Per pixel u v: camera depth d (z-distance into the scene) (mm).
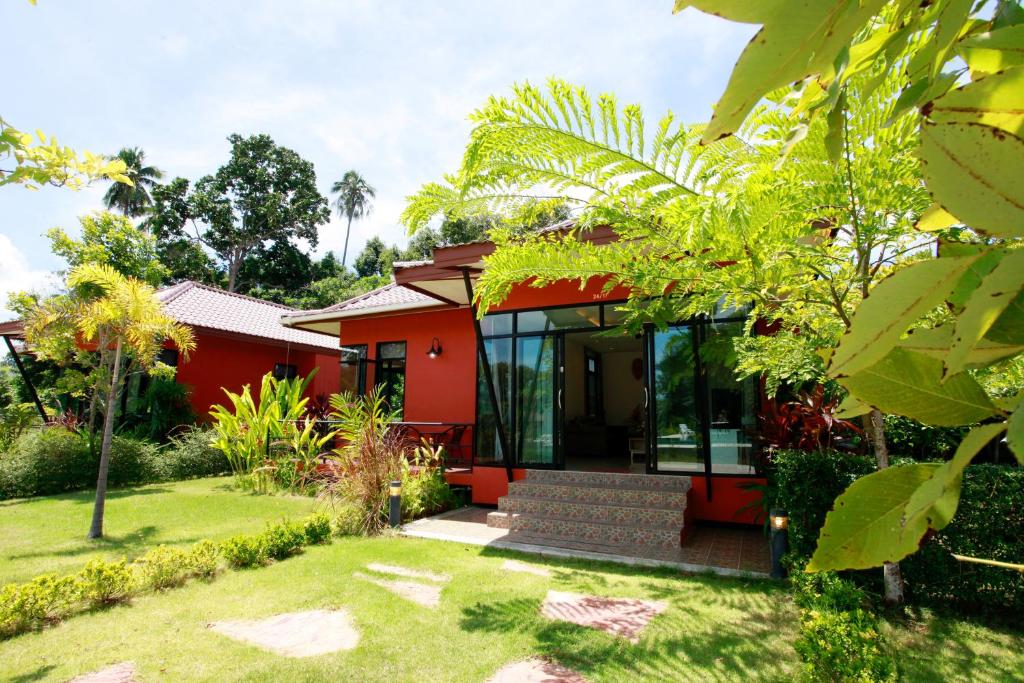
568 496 6973
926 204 2379
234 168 34719
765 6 296
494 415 7680
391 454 7445
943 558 3941
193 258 32156
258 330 14664
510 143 2746
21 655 3406
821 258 2914
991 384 1807
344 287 33312
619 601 4254
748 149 2332
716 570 4934
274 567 5172
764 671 3090
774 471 5629
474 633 3678
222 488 9875
